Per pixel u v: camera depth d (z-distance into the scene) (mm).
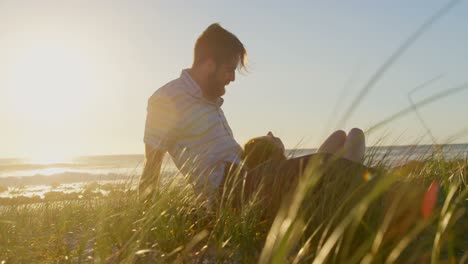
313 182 1188
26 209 4723
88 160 76875
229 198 2943
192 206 3062
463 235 1891
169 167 3525
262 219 2898
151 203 2945
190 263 2150
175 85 3707
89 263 2223
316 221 2104
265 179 2990
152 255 2230
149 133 3635
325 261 1729
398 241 1720
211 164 3492
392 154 3270
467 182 3031
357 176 2229
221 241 2250
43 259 2518
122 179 3604
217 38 3742
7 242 2811
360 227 1839
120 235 2490
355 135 3314
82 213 4105
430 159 3410
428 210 1962
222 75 3773
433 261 1228
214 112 3725
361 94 891
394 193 2117
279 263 1076
